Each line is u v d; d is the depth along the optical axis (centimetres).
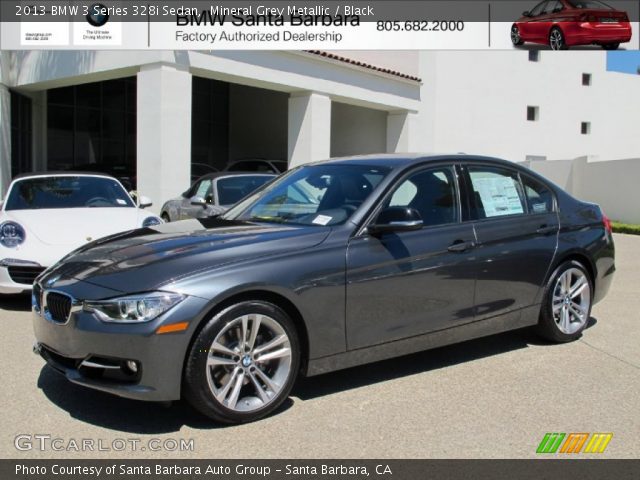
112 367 368
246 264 385
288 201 497
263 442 364
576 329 562
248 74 1442
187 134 1320
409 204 462
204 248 398
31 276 650
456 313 472
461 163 505
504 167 532
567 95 2692
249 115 2372
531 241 519
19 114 1750
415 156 496
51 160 1919
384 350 439
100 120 2044
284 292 391
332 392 442
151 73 1284
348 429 382
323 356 412
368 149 2111
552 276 539
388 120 2028
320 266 406
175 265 378
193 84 2314
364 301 424
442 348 548
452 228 475
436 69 2173
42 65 1534
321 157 1656
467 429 383
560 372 485
